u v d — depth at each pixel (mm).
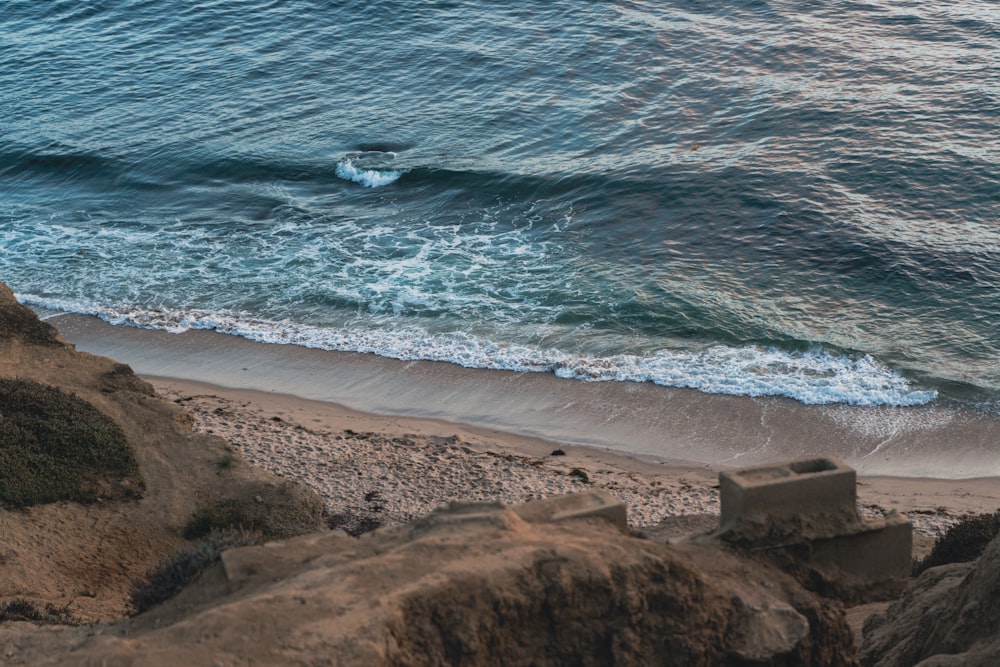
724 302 28781
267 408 24359
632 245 31984
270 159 39000
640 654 8516
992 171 34375
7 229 35281
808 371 25781
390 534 9656
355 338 27812
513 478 20625
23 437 17125
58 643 9031
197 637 7910
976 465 22266
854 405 24469
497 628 8312
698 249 31562
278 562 9398
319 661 7590
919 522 18906
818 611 9414
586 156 37562
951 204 32969
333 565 9023
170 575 10578
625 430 23688
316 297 29953
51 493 16359
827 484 10609
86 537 15781
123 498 16719
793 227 32125
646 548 9328
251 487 17172
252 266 31953
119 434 17812
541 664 8383
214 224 35031
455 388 25469
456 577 8438
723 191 34219
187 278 31406
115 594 14500
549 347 27109
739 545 10297
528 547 8930
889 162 35188
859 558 10844
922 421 23828
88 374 19469
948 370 25656
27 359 19547
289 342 27734
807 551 10508
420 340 27625
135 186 38281
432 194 35875
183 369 26484
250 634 7895
